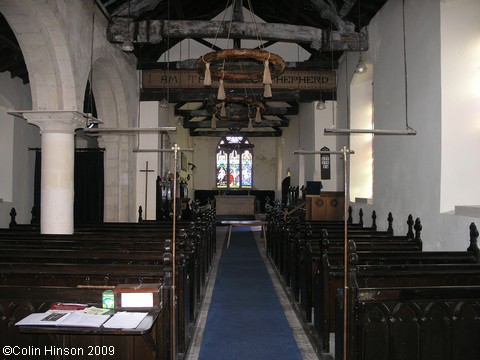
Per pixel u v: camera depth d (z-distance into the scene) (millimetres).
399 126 8047
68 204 7672
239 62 11766
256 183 25625
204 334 5352
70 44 7613
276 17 12320
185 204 16781
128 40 9195
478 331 3414
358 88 11289
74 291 3279
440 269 4281
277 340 5148
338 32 9828
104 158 11969
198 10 12258
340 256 4961
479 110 6438
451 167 6441
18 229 7789
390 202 8523
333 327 4586
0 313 3342
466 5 6461
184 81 13039
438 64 6523
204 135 23594
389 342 3387
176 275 4410
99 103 11617
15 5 6441
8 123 10727
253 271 9258
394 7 8312
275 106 19625
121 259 4797
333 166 13445
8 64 9477
